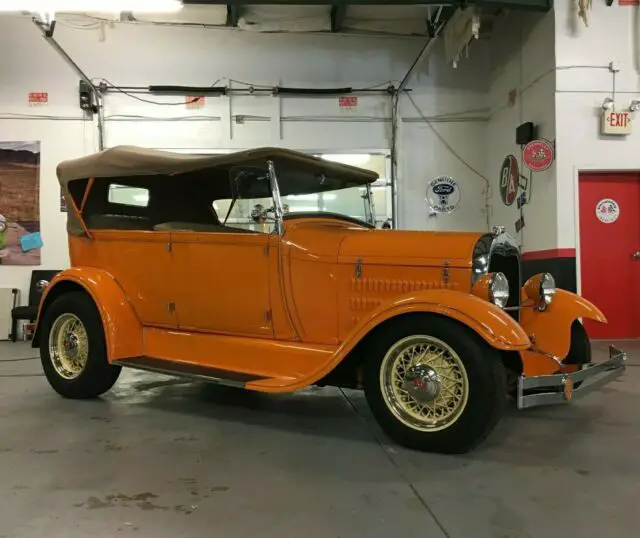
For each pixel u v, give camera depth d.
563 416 3.58
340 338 3.29
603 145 6.34
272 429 3.30
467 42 7.02
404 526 2.06
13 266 7.83
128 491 2.39
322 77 8.12
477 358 2.64
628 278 6.65
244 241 3.51
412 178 8.23
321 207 4.10
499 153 7.83
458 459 2.75
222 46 8.02
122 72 7.95
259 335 3.53
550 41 6.37
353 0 5.88
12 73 7.82
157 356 3.90
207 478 2.53
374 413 2.94
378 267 3.19
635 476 2.54
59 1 5.27
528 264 6.89
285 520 2.11
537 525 2.06
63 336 4.18
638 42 6.31
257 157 3.37
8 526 2.08
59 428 3.34
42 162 7.85
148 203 4.53
